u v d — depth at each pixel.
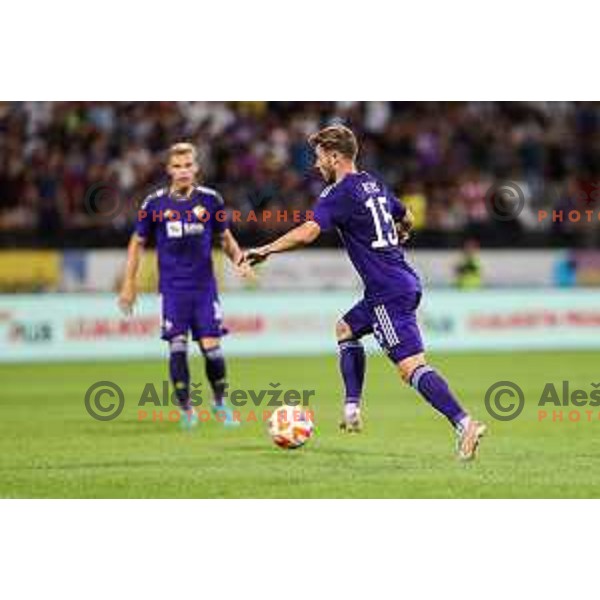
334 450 32.06
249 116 77.50
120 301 36.56
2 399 45.78
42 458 31.30
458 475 28.23
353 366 30.36
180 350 36.66
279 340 67.88
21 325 65.19
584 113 81.19
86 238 68.62
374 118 79.75
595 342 71.62
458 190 76.00
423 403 43.34
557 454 31.31
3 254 67.31
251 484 27.42
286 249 27.48
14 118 73.69
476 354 65.75
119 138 75.25
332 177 28.98
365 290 28.58
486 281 71.94
